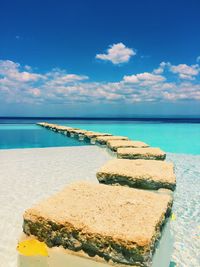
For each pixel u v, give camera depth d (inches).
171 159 461.1
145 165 235.3
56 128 997.8
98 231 110.0
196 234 183.0
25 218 124.9
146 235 106.8
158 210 131.0
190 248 165.0
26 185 283.4
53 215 121.6
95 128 1366.9
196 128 1352.1
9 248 155.7
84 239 111.8
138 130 1229.1
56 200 141.0
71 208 130.6
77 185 168.4
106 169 217.8
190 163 425.1
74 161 408.8
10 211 211.3
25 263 119.0
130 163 244.1
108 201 141.2
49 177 316.2
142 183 199.0
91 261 110.7
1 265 139.9
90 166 374.9
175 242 171.8
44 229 120.2
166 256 134.8
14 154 466.9
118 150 354.6
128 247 104.2
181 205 238.1
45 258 117.3
